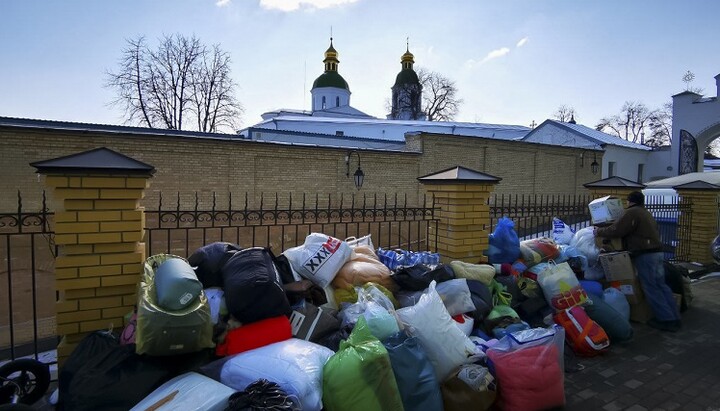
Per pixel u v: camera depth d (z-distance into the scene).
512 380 2.88
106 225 2.97
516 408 2.85
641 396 3.29
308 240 3.68
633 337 4.52
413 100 48.84
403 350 2.64
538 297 4.29
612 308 4.39
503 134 33.56
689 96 24.42
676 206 8.10
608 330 4.27
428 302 3.01
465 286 3.60
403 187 19.19
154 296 2.51
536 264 4.72
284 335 2.74
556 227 5.96
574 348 4.01
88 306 2.96
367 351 2.41
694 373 3.69
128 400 2.25
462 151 20.95
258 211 4.49
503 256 4.70
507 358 2.96
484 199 4.79
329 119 33.88
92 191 2.92
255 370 2.31
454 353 2.90
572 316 4.04
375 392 2.33
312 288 3.33
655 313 4.82
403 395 2.54
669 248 8.20
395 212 4.93
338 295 3.49
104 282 2.97
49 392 2.97
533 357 2.97
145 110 29.19
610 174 27.77
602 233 5.15
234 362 2.40
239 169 15.59
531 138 31.47
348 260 3.70
